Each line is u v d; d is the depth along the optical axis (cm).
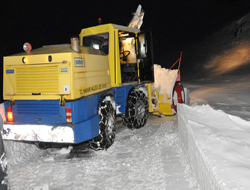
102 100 512
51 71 443
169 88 719
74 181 383
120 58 621
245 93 956
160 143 520
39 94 450
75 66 438
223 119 457
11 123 461
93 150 522
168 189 329
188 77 2142
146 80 679
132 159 451
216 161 277
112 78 572
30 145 547
